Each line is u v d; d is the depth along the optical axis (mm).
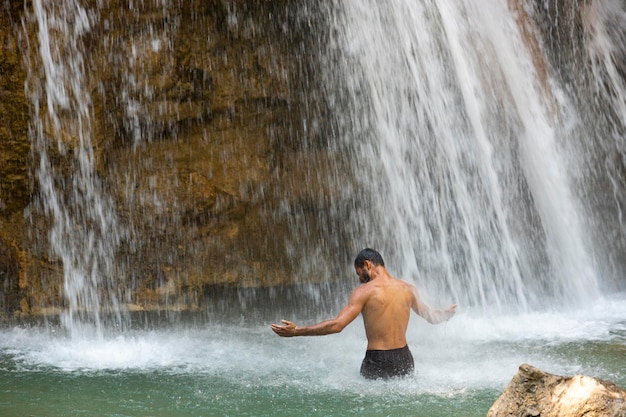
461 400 5480
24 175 9492
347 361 6977
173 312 10094
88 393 5867
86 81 9625
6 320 9320
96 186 10000
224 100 10773
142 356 7199
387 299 6102
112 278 10234
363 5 10766
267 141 11273
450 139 11141
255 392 5844
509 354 7082
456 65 11055
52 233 9836
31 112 9320
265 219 11359
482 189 11406
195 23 10328
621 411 4125
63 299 9922
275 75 10953
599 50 13469
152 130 10422
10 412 5363
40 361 7020
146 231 10445
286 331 5863
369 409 5324
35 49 9227
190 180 10695
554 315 9375
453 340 7773
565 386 4324
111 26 9719
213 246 10930
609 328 8508
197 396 5746
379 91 11109
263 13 10625
